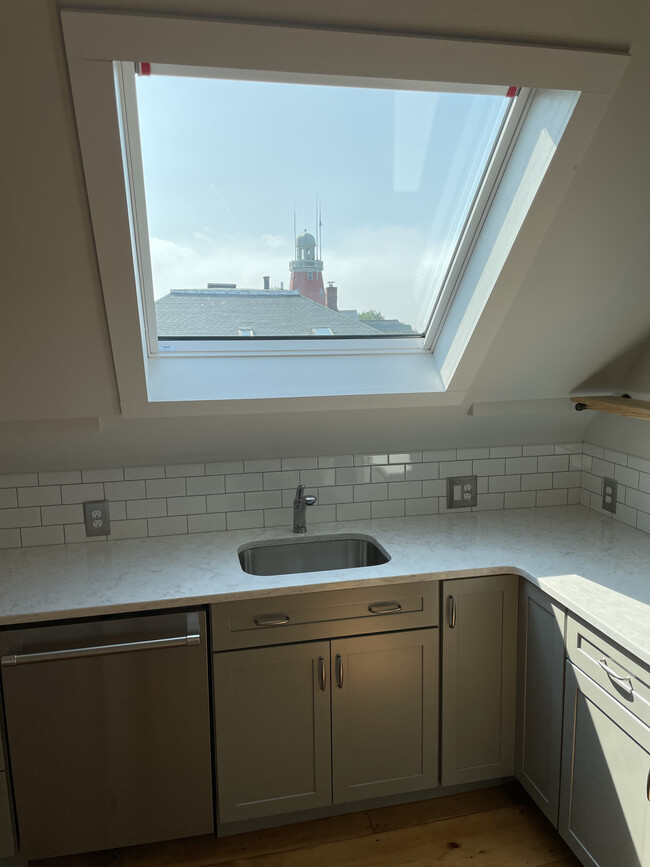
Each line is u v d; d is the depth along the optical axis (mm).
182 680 2160
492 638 2406
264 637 2215
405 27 1472
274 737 2281
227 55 1451
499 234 2100
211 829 2283
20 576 2293
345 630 2275
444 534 2691
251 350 2469
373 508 2879
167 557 2461
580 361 2568
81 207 1659
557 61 1562
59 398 2217
